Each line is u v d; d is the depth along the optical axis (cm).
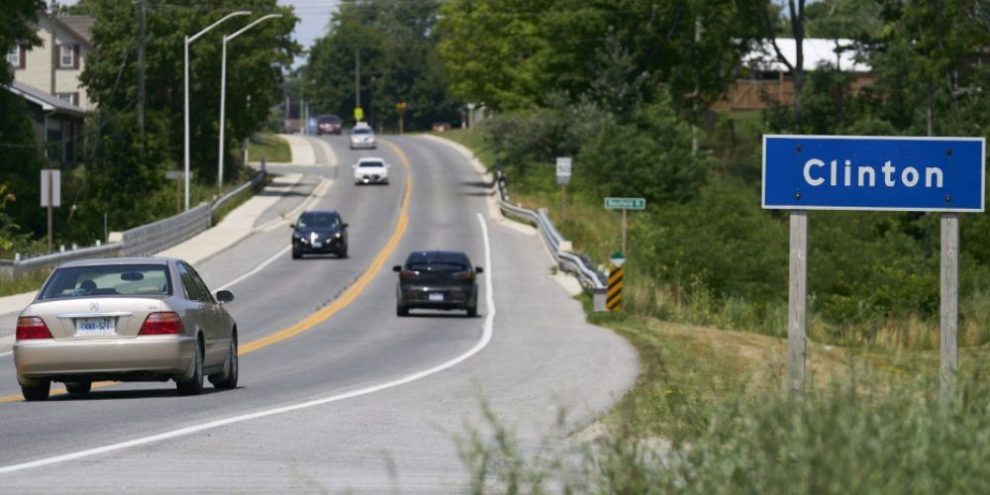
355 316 10319
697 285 12406
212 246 16962
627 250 14775
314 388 5453
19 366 4781
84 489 2977
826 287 13212
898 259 13800
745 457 1839
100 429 3991
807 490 1666
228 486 3031
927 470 1795
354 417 4388
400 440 3862
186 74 19038
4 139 18088
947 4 18900
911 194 3597
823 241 14025
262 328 9269
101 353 4747
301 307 11075
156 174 19250
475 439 2405
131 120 19200
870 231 15350
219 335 5284
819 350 6700
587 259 13388
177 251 16362
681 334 8956
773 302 12462
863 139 3603
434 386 5559
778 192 3622
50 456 3459
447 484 3075
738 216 15262
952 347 3591
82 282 4978
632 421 2898
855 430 1825
